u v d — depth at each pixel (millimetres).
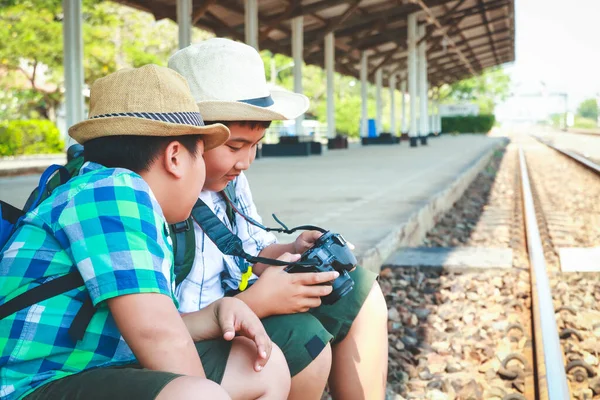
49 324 1362
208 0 16219
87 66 27578
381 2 24344
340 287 1934
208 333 1667
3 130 21859
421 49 29344
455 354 3572
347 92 81562
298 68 20297
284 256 1954
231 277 2055
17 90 32562
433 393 3053
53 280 1375
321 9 19562
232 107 1847
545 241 7059
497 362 3432
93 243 1350
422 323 4105
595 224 8375
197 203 1930
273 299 1819
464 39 36250
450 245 6938
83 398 1313
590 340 3732
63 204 1400
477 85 87812
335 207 7176
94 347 1408
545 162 22609
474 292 4793
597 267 5488
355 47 27812
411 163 15984
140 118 1421
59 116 37938
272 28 19953
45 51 24984
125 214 1377
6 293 1381
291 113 2424
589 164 18016
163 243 1438
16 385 1362
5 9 23719
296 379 1808
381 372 2141
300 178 11312
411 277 5137
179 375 1307
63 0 12039
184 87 1532
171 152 1487
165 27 36344
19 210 1539
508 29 35594
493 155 25938
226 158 1940
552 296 4723
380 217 6418
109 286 1327
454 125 68750
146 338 1347
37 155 22703
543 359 3164
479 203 10773
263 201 7777
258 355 1576
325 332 1852
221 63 1957
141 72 1472
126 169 1463
